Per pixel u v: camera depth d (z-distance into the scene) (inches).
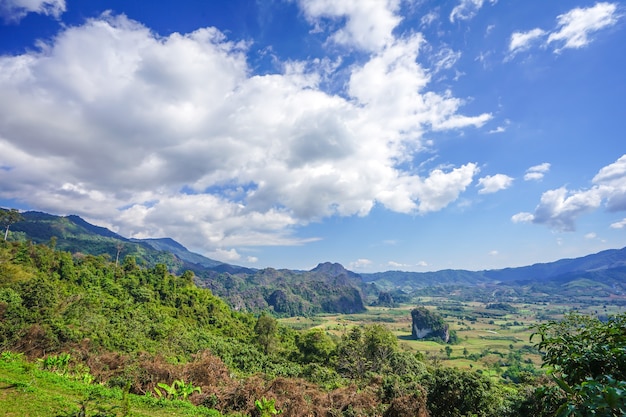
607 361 150.1
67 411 441.1
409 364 1919.3
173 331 2064.5
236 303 7834.6
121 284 2842.0
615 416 110.7
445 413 767.1
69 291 2249.0
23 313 1529.3
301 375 1747.0
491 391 775.1
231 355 1996.8
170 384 850.1
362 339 2159.2
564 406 120.5
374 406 812.6
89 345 1387.8
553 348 177.5
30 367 605.0
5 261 2333.9
